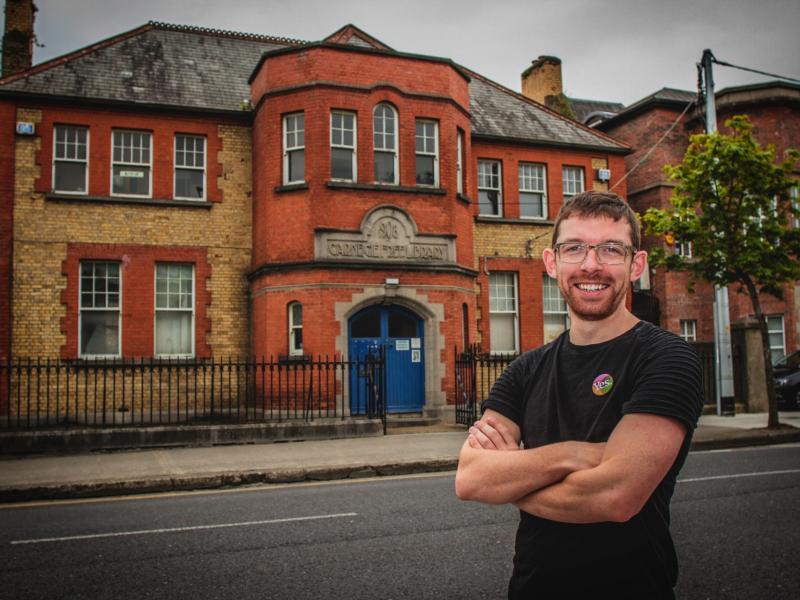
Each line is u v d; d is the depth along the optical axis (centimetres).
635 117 2338
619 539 190
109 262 1683
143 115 1722
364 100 1666
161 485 916
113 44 1877
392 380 1659
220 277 1752
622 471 172
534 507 184
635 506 172
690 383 184
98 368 1619
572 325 216
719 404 1705
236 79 1931
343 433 1330
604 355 204
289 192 1636
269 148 1669
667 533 195
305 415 1394
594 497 173
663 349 192
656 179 2227
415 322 1695
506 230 1994
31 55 1984
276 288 1617
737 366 1895
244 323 1759
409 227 1667
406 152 1694
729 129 2220
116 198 1672
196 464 1027
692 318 2177
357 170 1648
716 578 500
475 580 500
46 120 1644
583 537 193
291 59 1666
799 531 623
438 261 1686
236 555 568
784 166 1427
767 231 1439
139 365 1455
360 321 1659
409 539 613
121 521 706
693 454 1159
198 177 1780
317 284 1580
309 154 1628
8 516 748
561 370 212
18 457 1105
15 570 532
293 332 1620
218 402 1706
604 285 206
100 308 1659
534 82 2612
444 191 1711
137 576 515
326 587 487
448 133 1744
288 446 1216
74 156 1680
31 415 1564
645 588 188
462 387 1580
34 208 1620
